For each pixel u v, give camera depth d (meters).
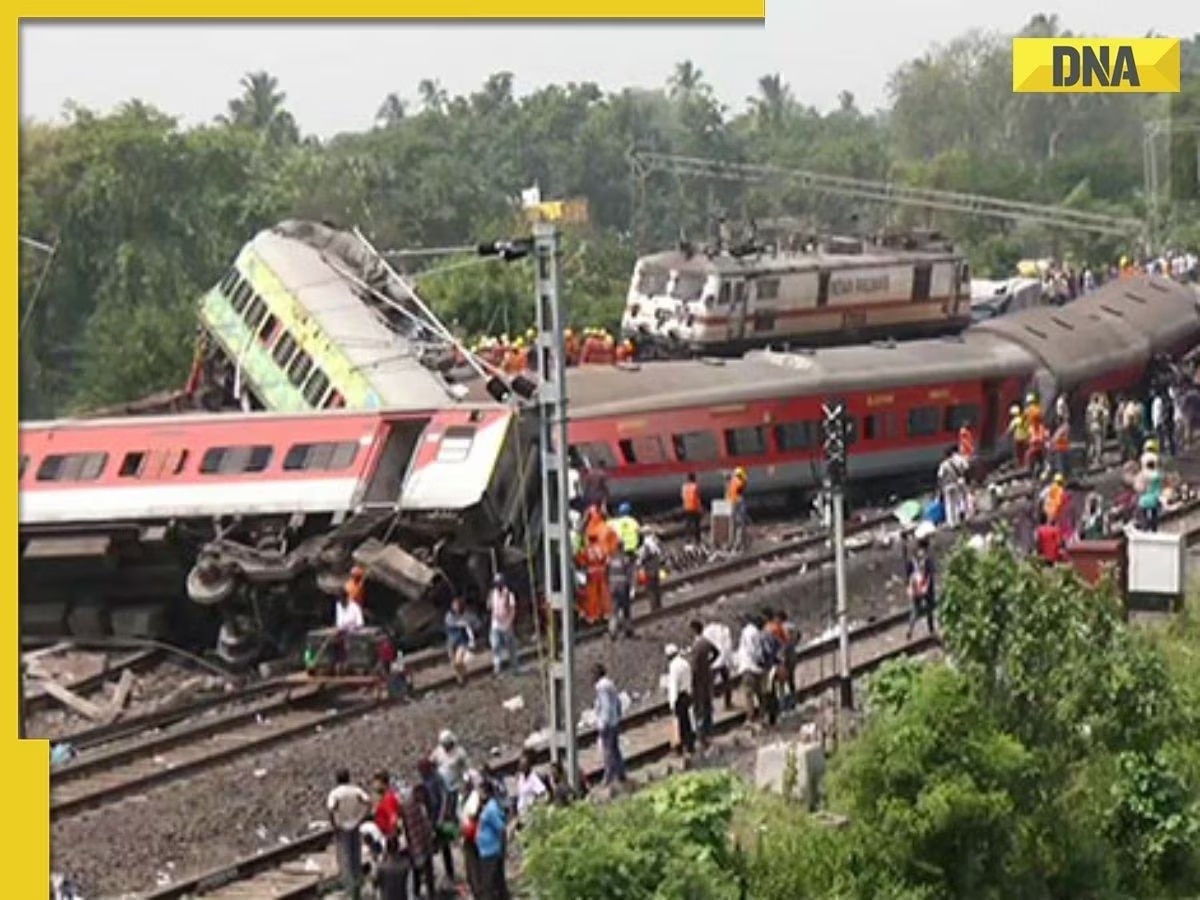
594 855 23.70
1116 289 70.19
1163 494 51.78
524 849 26.27
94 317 84.06
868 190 140.25
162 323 79.50
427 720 37.72
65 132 91.19
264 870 30.66
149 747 37.22
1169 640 37.53
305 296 56.69
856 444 56.38
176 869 31.00
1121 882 28.75
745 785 29.95
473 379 53.31
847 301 71.44
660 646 41.91
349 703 40.22
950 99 179.88
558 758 33.28
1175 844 29.00
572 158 139.12
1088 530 47.09
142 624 47.53
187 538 46.94
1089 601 30.39
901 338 73.75
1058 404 59.69
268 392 56.34
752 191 140.75
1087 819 28.48
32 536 47.84
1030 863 26.75
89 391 78.69
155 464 47.56
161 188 91.75
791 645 36.81
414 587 43.41
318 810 33.44
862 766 27.08
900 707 28.02
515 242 33.06
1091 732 29.53
